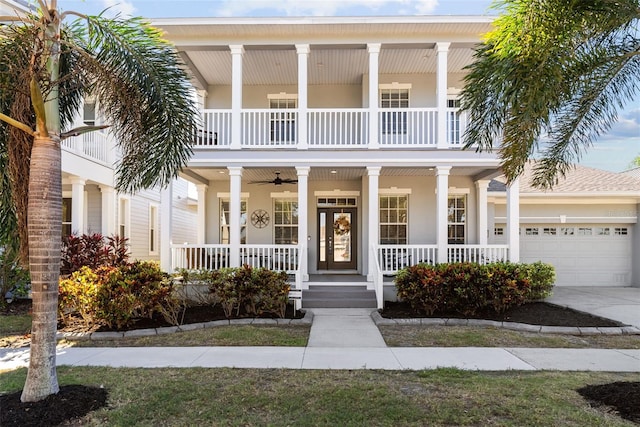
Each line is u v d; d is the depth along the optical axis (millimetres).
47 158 4438
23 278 9938
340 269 14156
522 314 9156
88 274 8336
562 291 12906
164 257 10984
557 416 4098
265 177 13258
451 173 12891
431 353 6562
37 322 4410
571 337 7645
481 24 10664
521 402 4449
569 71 5562
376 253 10562
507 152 5758
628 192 13883
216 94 14094
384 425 3963
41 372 4391
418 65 12773
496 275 9133
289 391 4828
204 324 8328
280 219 14195
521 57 4785
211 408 4344
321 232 14180
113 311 7855
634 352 6676
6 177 5125
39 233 4406
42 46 4637
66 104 6180
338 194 14016
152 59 5668
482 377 5348
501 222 14367
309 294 10570
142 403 4453
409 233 13461
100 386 4918
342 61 12320
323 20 10695
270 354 6480
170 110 5789
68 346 7012
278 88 14000
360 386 4992
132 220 16469
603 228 14453
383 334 7770
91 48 5668
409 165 11078
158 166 5918
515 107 5059
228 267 10781
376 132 11133
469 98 5863
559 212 14422
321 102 13953
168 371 5582
